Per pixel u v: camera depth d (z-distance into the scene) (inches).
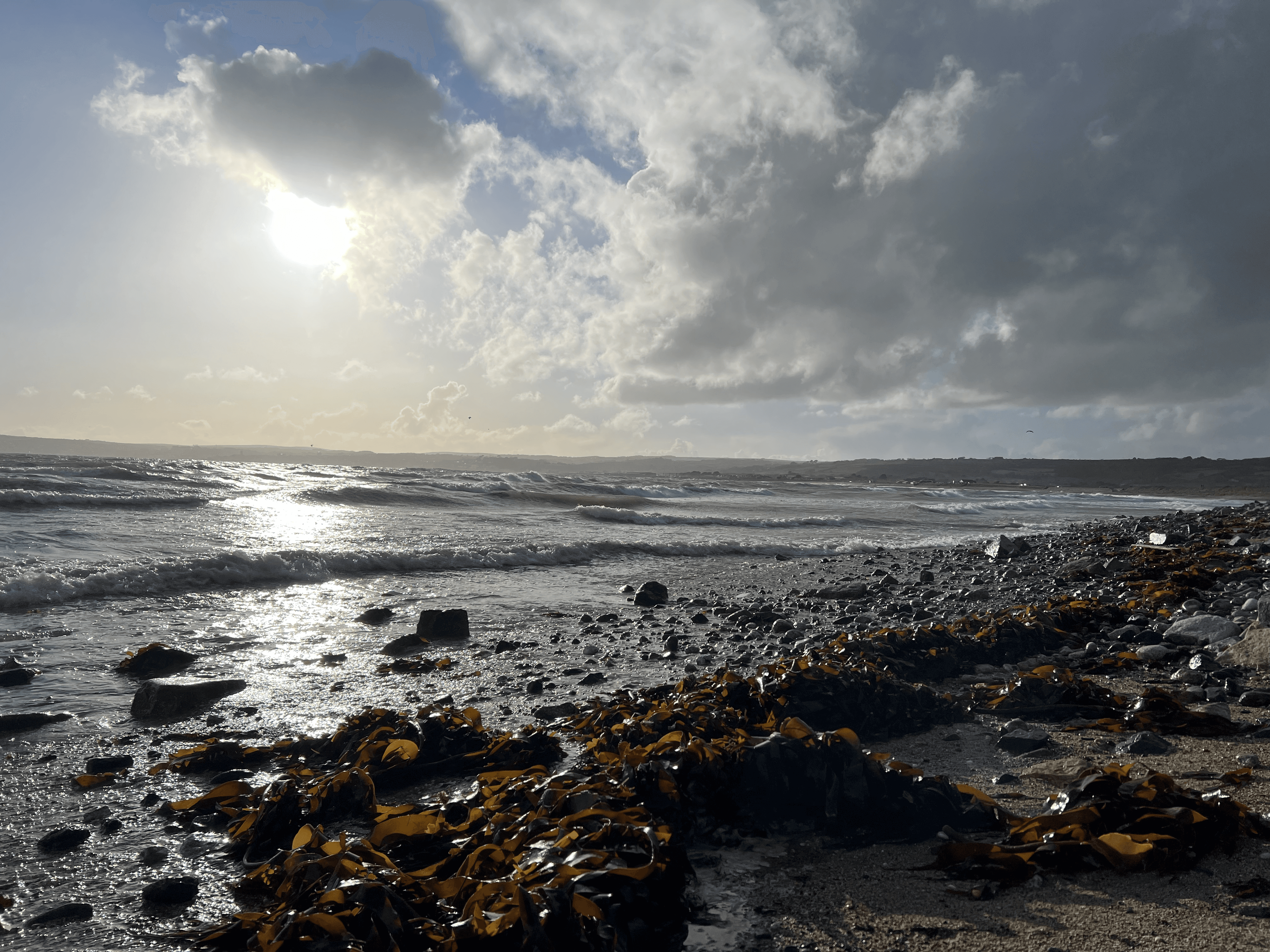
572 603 425.7
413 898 97.0
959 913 101.3
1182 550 542.6
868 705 190.2
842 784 134.3
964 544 843.4
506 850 105.3
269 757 181.6
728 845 125.7
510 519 850.8
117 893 118.8
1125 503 2234.3
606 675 268.5
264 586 430.6
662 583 481.1
